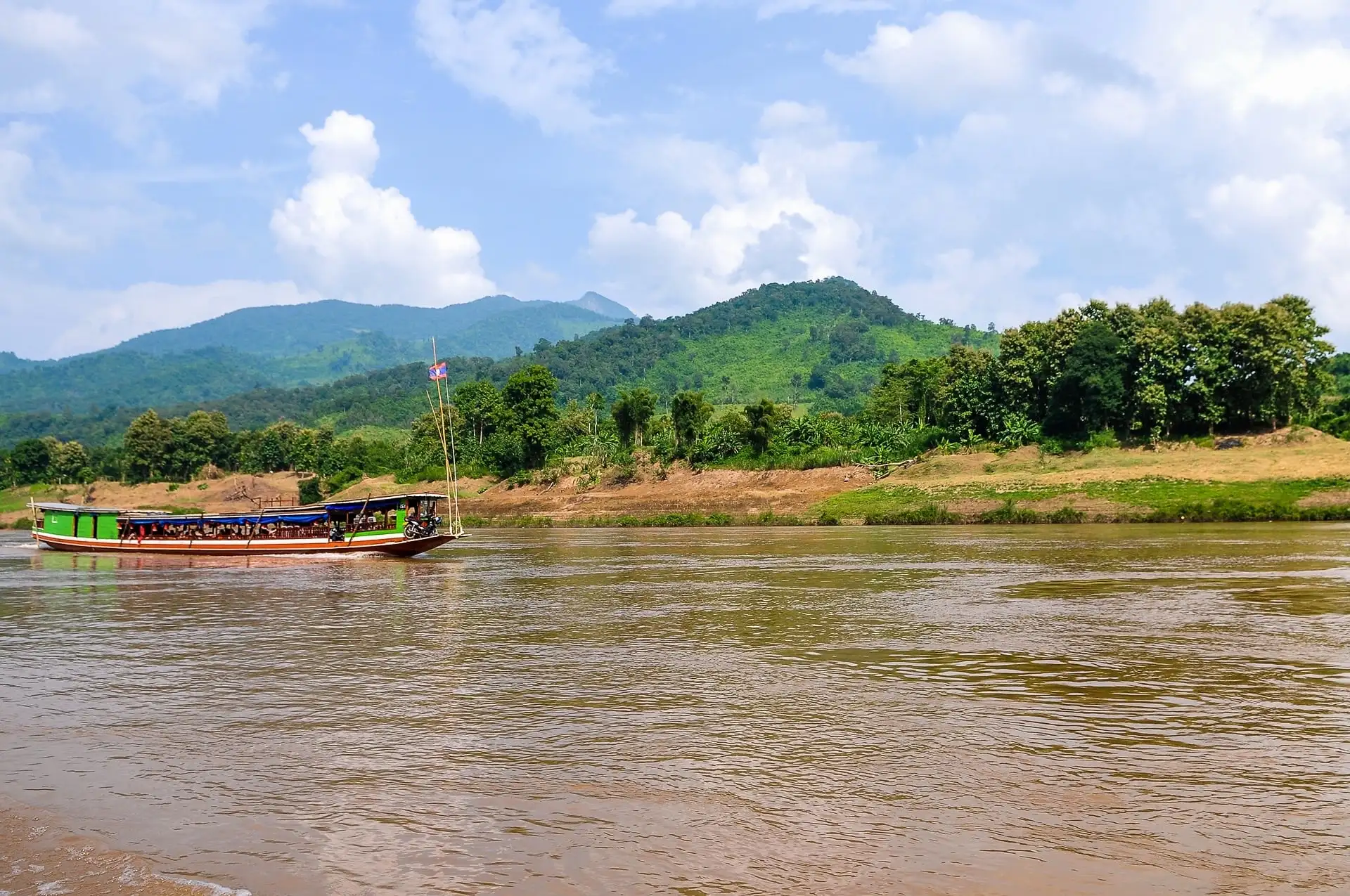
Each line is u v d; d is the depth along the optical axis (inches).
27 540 3885.3
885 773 638.5
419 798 606.2
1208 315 3895.2
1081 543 2319.1
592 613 1381.6
